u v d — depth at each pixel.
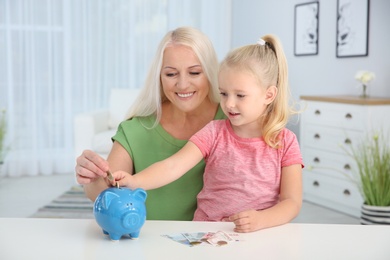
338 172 4.08
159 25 6.28
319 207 4.25
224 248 0.98
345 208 4.05
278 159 1.36
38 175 5.79
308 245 1.00
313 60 5.17
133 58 6.17
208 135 1.41
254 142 1.37
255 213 1.10
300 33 5.33
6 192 4.88
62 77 5.89
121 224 0.99
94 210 1.03
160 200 1.54
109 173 1.14
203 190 1.46
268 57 1.33
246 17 6.36
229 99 1.30
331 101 4.12
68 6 5.84
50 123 5.84
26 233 1.06
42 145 5.84
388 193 3.24
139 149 1.54
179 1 6.38
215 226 1.12
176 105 1.49
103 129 5.16
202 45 1.46
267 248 0.98
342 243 1.01
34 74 5.75
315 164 4.34
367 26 4.44
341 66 4.79
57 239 1.03
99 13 5.98
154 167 1.28
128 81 6.18
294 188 1.32
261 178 1.36
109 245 0.99
